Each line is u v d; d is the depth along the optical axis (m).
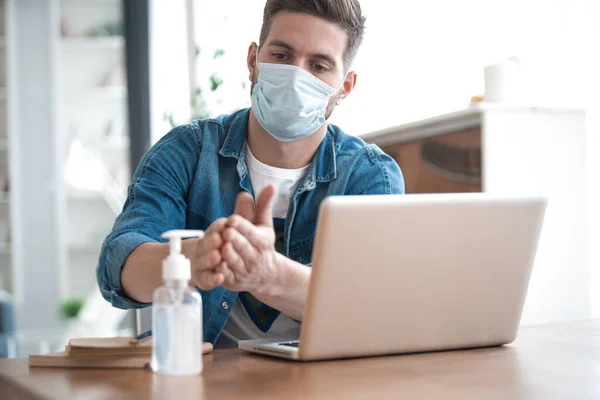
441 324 1.17
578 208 2.30
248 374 1.00
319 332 1.08
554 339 1.34
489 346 1.25
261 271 1.13
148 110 4.79
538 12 2.50
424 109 2.88
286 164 1.63
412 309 1.13
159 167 1.58
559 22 2.44
